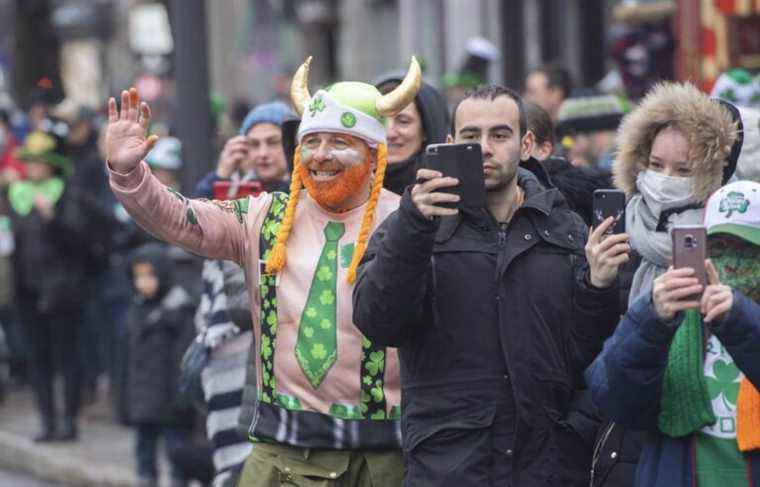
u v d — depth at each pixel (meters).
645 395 14.57
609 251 15.20
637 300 14.45
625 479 15.74
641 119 15.88
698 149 15.57
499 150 15.57
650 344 14.30
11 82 66.31
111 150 16.59
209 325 21.66
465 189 14.84
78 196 34.69
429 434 15.42
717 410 14.65
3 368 43.75
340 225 17.19
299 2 82.00
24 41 59.81
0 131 45.25
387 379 17.03
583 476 15.76
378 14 74.75
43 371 34.97
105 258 35.34
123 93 16.61
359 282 15.44
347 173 16.92
